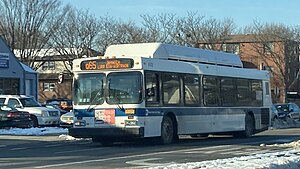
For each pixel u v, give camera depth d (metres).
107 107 21.59
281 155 16.61
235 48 75.62
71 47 67.25
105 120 21.61
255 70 29.08
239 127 27.28
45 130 31.45
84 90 22.12
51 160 17.11
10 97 35.06
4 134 29.72
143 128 21.27
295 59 74.75
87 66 22.09
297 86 75.06
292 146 21.53
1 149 21.62
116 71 21.67
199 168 13.06
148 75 21.64
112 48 23.56
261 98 29.38
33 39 66.75
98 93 21.84
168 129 22.84
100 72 21.91
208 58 26.11
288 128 40.44
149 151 19.91
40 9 66.62
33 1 66.06
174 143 23.53
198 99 24.48
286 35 74.50
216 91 25.75
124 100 21.41
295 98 74.06
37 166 15.48
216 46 68.38
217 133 26.48
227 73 26.66
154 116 21.84
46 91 81.56
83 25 66.94
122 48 23.38
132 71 21.47
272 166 13.24
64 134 29.17
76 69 22.31
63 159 17.36
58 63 81.00
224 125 26.12
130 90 21.39
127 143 23.75
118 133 21.30
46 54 71.00
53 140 26.45
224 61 27.30
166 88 22.61
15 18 66.12
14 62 49.66
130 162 16.27
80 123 22.03
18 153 19.73
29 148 22.03
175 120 23.11
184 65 23.81
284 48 74.50
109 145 23.02
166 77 22.66
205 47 66.38
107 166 15.28
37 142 25.41
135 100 21.27
